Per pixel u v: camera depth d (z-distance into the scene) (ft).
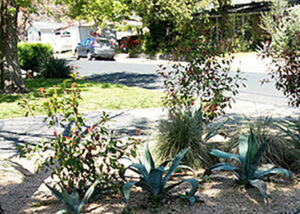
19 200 13.76
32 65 61.87
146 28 97.96
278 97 35.86
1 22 39.81
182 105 21.12
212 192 13.74
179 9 61.67
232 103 33.63
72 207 10.78
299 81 20.93
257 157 13.51
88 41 93.56
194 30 20.74
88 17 52.34
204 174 15.29
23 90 41.29
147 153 13.94
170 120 19.29
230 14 83.20
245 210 12.09
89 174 13.21
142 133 23.58
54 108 13.25
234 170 13.93
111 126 25.98
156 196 12.80
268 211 11.96
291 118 26.00
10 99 37.24
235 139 17.95
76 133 13.21
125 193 11.60
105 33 106.93
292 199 12.85
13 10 40.24
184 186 14.44
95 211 12.35
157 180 12.57
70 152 12.75
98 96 38.29
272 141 17.19
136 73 60.34
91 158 13.17
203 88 20.25
